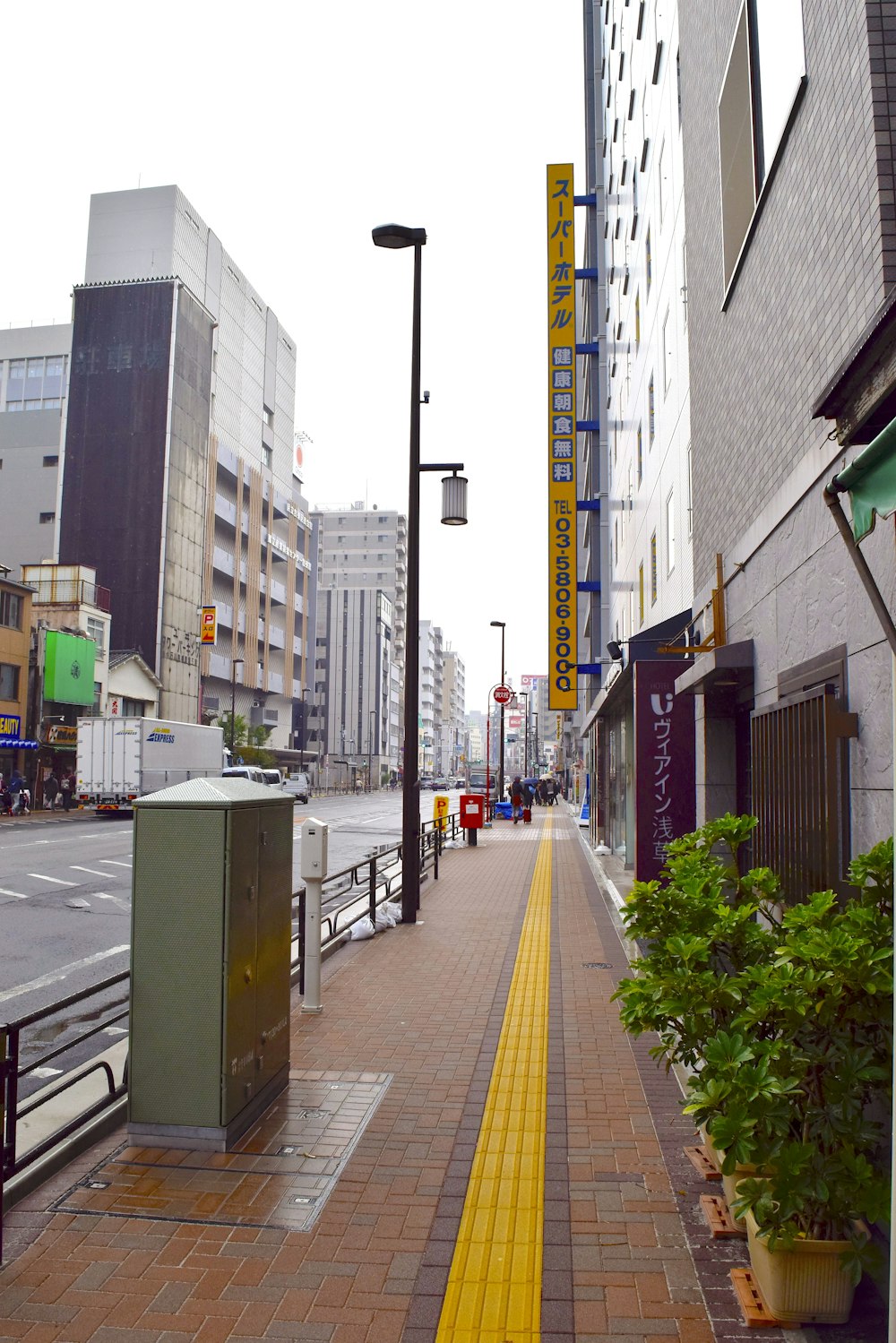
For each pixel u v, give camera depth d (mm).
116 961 10227
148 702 55719
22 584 41594
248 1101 5078
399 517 145375
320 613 126750
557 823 37812
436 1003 7867
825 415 3592
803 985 3289
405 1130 5074
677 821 12156
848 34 4672
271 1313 3379
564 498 23125
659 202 15922
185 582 63406
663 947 4238
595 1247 3848
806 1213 3350
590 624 33875
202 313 66750
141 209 68125
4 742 39062
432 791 92562
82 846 23281
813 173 5371
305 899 8000
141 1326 3303
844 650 5000
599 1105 5469
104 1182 4430
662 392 15602
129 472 61219
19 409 73688
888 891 3736
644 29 17984
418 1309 3408
